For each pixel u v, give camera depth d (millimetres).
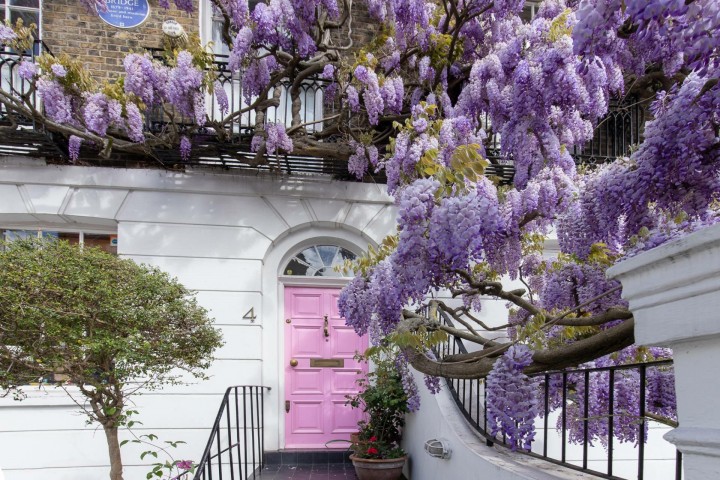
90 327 3840
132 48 6180
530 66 3094
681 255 1023
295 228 6324
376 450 5340
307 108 6633
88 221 6039
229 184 6137
